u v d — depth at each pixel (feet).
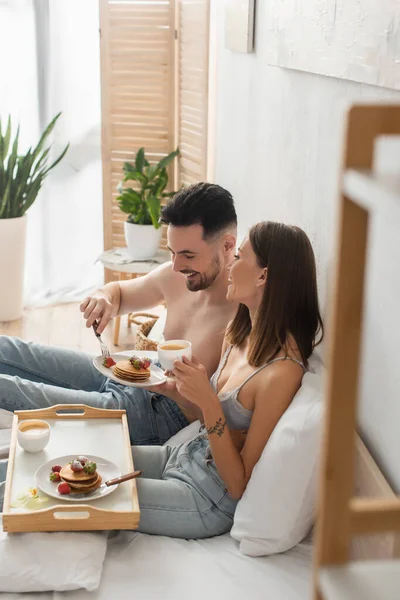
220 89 11.60
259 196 9.36
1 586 5.33
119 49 13.60
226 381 6.79
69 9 14.37
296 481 5.63
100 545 5.57
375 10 5.27
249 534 5.77
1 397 7.53
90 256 15.71
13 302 14.12
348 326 2.48
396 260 4.89
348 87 6.07
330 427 2.60
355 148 2.33
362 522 2.71
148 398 7.73
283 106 8.16
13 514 5.49
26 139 14.85
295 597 5.29
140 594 5.33
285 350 6.12
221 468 6.04
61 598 5.31
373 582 2.67
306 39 6.95
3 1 14.12
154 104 13.84
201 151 12.48
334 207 6.46
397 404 4.95
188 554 5.81
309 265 6.21
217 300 7.75
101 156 14.74
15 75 14.52
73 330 13.87
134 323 13.70
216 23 11.82
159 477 6.79
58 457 6.20
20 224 13.80
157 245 13.34
